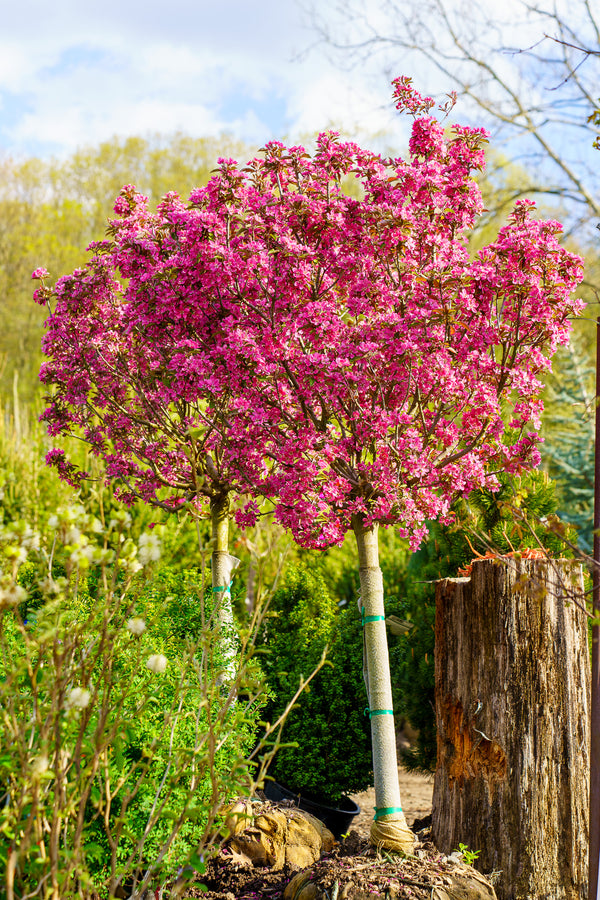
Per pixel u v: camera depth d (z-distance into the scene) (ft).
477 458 13.02
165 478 16.08
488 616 13.00
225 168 13.17
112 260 14.76
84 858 9.12
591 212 36.06
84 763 9.27
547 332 12.84
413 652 18.51
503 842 12.53
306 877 12.08
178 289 13.19
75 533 8.39
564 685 12.75
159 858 9.04
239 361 12.85
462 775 13.12
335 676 17.06
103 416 16.52
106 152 96.73
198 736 10.34
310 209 12.44
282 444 13.08
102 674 9.18
